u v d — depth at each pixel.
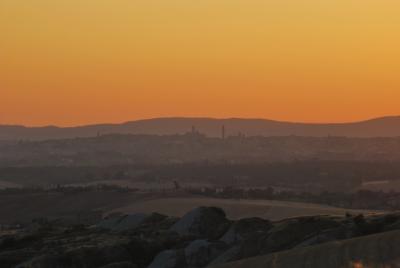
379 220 141.88
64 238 177.62
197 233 162.38
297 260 112.56
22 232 197.75
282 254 116.56
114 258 149.50
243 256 135.12
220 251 141.38
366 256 107.94
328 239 131.88
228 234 150.75
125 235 170.75
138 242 154.75
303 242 132.62
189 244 148.12
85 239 169.50
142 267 148.25
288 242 135.38
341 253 111.19
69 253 150.62
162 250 152.50
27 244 175.62
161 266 140.62
